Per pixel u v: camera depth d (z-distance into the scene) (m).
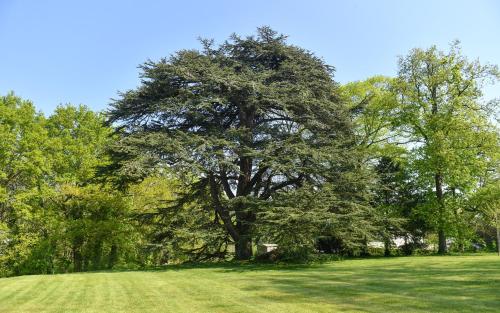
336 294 11.24
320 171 23.48
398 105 33.28
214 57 25.78
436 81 31.73
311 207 20.73
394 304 9.51
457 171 29.73
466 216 32.25
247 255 25.59
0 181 30.73
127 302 10.93
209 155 21.20
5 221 31.20
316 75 25.89
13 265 30.70
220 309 9.59
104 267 31.89
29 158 29.56
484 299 9.90
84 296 12.19
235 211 25.12
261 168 25.17
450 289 11.58
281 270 19.34
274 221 19.39
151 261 31.11
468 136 30.28
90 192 30.73
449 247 35.72
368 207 23.45
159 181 33.75
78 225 30.36
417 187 33.31
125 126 24.17
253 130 24.30
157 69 23.47
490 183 31.84
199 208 26.30
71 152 31.70
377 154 32.97
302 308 9.39
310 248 22.02
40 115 32.38
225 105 25.53
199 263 25.39
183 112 23.19
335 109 25.16
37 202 31.17
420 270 17.33
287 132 25.11
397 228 28.97
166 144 21.03
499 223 29.23
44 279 17.25
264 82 25.38
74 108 33.00
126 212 31.66
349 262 23.12
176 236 23.23
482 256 26.08
